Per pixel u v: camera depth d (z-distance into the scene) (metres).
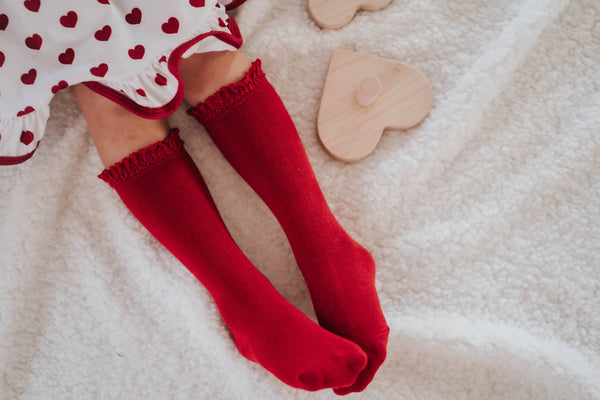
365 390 0.71
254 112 0.66
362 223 0.73
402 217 0.74
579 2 0.75
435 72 0.75
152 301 0.72
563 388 0.69
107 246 0.73
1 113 0.59
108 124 0.64
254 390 0.71
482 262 0.73
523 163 0.74
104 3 0.56
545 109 0.75
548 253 0.73
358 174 0.74
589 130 0.74
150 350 0.72
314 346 0.64
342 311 0.66
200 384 0.72
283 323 0.65
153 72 0.60
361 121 0.73
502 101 0.76
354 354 0.64
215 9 0.62
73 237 0.73
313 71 0.75
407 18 0.75
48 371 0.72
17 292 0.72
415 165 0.73
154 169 0.65
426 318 0.71
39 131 0.63
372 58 0.73
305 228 0.67
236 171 0.71
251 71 0.66
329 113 0.73
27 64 0.58
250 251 0.74
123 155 0.65
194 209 0.66
